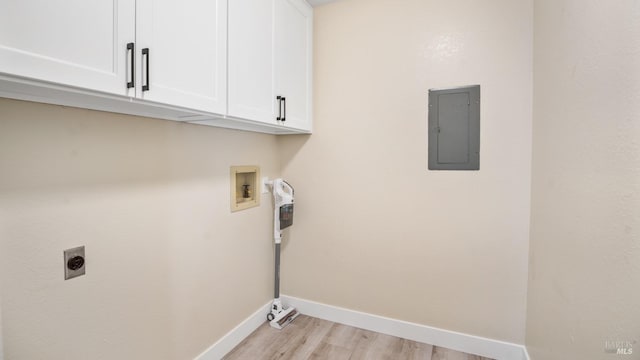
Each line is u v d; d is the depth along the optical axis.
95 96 0.93
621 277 0.82
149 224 1.38
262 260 2.21
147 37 1.01
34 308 1.00
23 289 0.97
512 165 1.73
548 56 1.42
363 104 2.08
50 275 1.04
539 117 1.54
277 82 1.75
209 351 1.73
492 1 1.74
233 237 1.91
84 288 1.13
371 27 2.04
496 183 1.76
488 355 1.81
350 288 2.19
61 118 1.05
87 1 0.85
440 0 1.86
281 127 1.88
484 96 1.77
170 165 1.48
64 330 1.08
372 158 2.08
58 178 1.05
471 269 1.84
